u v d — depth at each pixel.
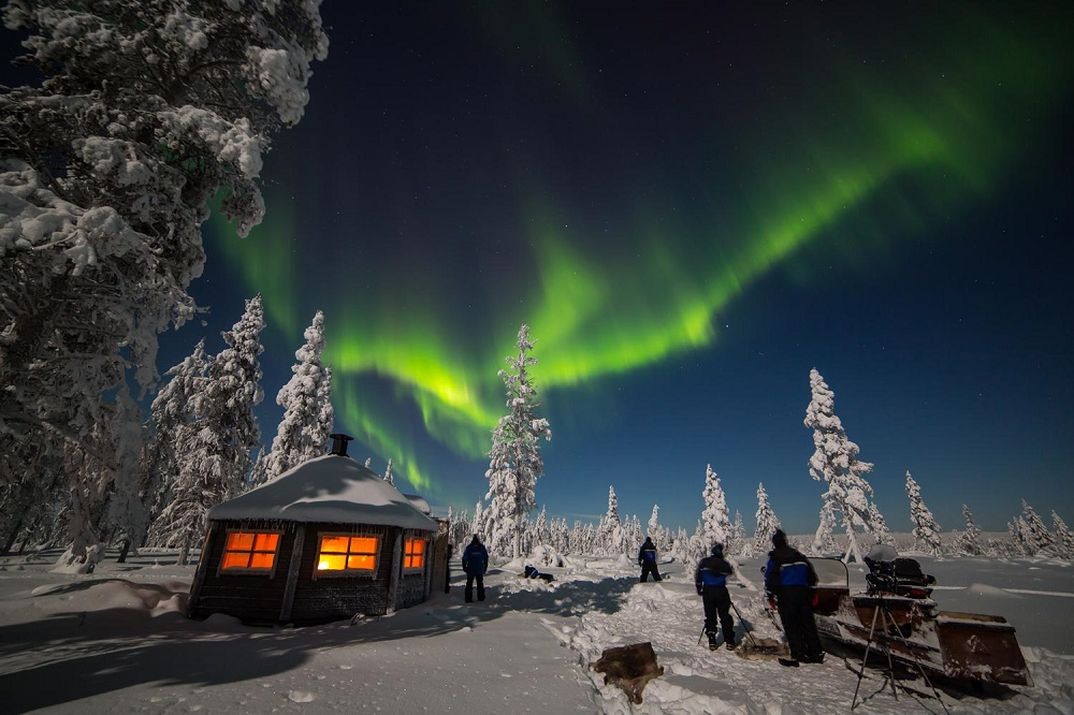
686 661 6.68
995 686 5.70
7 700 4.13
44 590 10.07
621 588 15.52
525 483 32.81
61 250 6.33
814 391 32.38
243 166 7.49
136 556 26.98
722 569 7.93
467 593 12.26
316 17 8.99
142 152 7.49
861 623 6.58
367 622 9.13
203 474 21.36
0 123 6.79
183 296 7.74
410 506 11.86
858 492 29.33
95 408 7.52
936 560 29.31
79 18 7.18
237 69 8.56
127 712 3.94
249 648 6.42
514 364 35.06
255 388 23.31
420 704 4.50
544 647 7.21
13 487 7.28
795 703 5.17
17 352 6.73
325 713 4.10
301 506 9.68
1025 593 12.27
